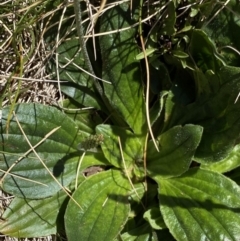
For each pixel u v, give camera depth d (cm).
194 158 23
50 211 24
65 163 24
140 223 25
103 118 26
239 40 23
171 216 23
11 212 24
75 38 23
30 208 24
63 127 24
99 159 25
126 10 23
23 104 23
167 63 25
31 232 24
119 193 24
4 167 23
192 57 23
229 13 23
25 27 22
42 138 23
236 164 24
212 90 22
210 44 22
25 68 24
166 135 23
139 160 25
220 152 23
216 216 22
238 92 21
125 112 24
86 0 23
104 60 23
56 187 24
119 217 23
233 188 23
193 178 24
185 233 22
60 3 23
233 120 22
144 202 25
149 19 24
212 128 23
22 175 23
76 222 23
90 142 21
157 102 24
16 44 23
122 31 23
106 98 24
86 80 24
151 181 25
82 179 25
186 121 24
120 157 24
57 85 25
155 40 23
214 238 22
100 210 23
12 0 23
